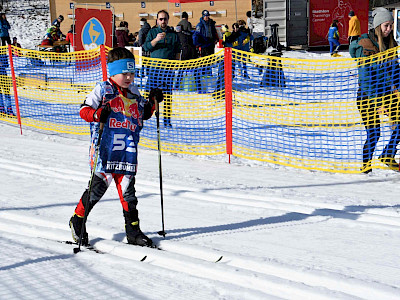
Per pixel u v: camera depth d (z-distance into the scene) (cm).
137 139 441
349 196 609
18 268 413
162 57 1010
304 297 355
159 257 428
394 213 539
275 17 2609
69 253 448
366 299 350
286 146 848
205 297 358
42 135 1036
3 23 2120
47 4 3841
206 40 1711
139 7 2700
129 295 363
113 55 423
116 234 490
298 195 616
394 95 704
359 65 708
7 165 795
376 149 772
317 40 2575
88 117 414
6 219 546
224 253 433
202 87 1038
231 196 622
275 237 480
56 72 1343
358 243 461
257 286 374
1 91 1194
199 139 921
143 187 664
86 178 711
